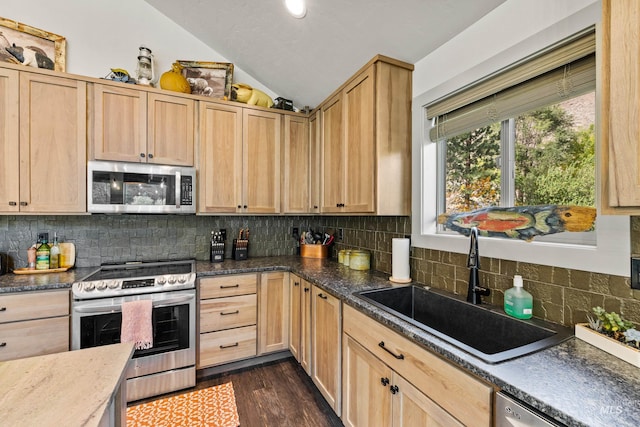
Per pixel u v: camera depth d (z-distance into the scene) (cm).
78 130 201
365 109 190
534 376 78
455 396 92
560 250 115
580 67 112
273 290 244
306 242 298
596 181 104
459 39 157
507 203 145
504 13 134
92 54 230
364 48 191
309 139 279
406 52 179
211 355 221
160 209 218
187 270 224
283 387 211
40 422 67
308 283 211
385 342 127
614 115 75
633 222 95
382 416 128
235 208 250
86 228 233
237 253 277
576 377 77
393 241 189
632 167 71
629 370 81
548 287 118
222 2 209
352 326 153
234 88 260
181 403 192
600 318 97
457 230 167
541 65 122
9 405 73
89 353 102
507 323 124
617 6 74
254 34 228
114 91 210
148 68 230
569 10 111
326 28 190
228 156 247
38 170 192
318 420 177
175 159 228
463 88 156
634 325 93
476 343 137
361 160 195
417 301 173
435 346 98
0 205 183
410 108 190
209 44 268
